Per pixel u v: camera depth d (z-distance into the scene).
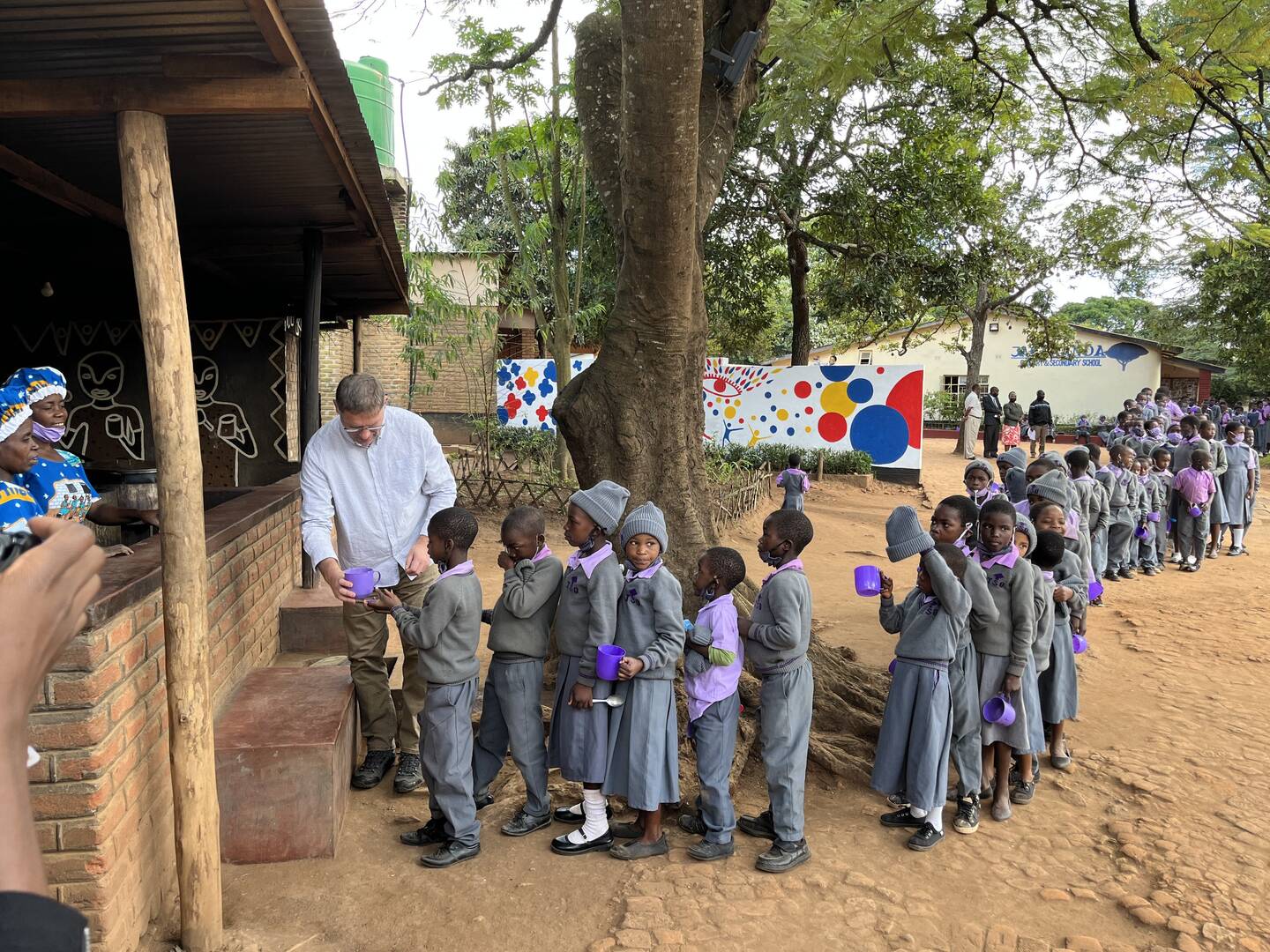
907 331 33.84
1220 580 10.82
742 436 18.47
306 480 4.28
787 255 19.61
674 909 3.44
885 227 16.31
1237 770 5.01
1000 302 26.16
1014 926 3.42
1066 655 5.04
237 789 3.73
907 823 4.33
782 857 3.80
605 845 3.95
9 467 3.35
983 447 26.41
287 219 5.77
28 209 5.22
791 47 6.16
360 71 8.64
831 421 17.94
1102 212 7.40
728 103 5.69
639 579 3.93
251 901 3.47
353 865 3.77
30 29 2.65
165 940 3.21
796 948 3.23
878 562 11.41
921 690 4.11
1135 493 10.81
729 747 3.94
